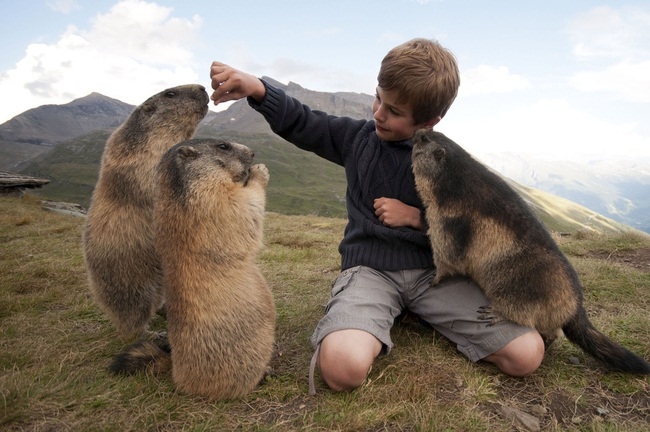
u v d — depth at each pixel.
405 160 1.01
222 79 0.97
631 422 0.75
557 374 0.89
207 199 0.84
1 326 1.14
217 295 0.81
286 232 2.57
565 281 0.88
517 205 0.94
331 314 0.89
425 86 0.90
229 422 0.75
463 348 0.95
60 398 0.80
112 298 1.12
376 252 1.00
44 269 1.62
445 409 0.76
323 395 0.82
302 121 1.07
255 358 0.83
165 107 1.22
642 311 1.18
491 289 0.91
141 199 1.16
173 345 0.82
